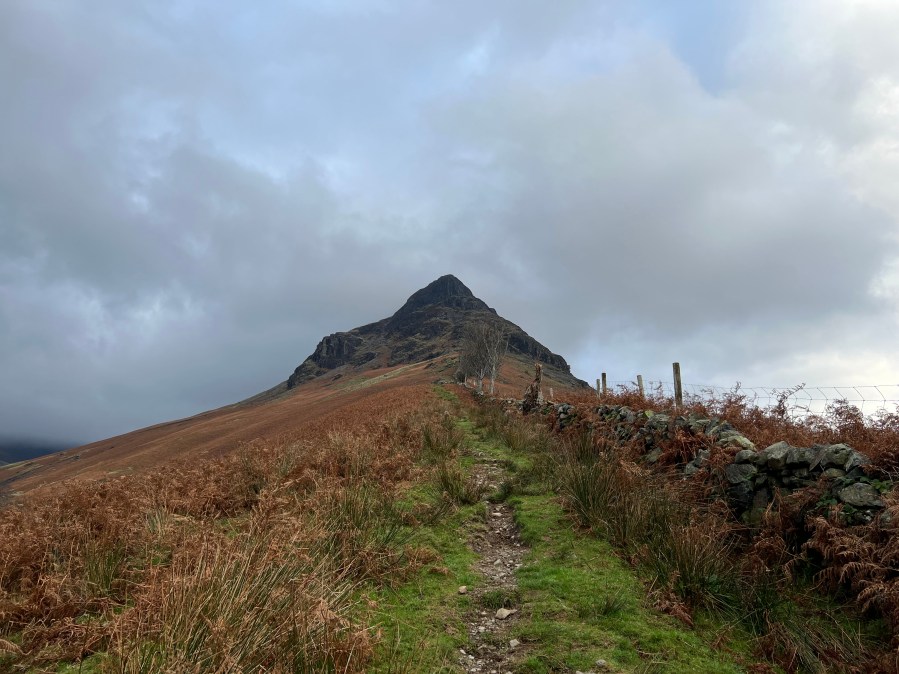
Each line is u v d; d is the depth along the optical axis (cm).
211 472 751
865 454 478
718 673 329
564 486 680
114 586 411
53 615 371
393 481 710
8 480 7619
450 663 340
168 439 7331
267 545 376
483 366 5253
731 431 623
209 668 254
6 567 422
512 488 741
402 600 421
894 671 311
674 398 883
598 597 418
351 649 289
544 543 543
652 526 520
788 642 351
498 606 425
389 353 19588
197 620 280
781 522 464
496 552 555
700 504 559
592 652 347
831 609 387
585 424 1001
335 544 467
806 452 493
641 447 770
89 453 9756
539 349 15262
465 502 700
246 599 308
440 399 2553
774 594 409
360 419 1548
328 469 734
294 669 282
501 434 1205
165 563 438
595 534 548
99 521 514
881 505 407
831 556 408
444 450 970
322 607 302
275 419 6278
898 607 337
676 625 383
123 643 285
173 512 575
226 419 9438
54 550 453
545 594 432
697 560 432
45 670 307
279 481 659
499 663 346
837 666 331
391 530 525
